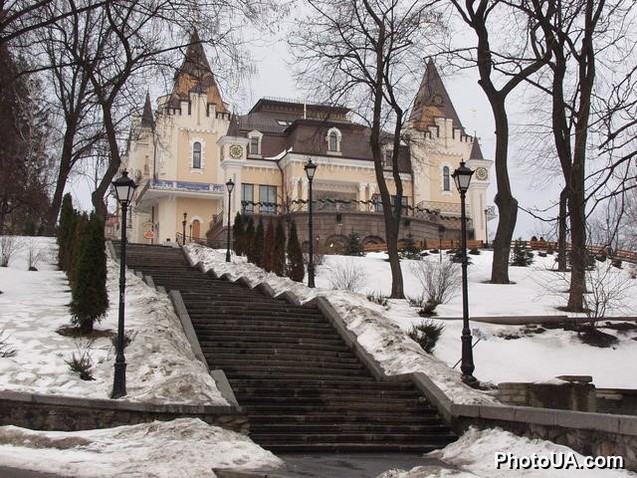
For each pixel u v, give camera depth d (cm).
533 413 989
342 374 1538
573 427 887
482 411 1150
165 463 879
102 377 1276
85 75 3322
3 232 4191
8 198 3781
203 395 1202
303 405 1326
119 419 1116
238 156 5444
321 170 5644
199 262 2780
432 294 2403
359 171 5753
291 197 5459
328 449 1140
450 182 6194
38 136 3972
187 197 5672
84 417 1116
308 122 5769
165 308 1741
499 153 2730
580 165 1666
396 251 2589
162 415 1124
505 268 2814
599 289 2327
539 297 2444
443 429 1255
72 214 2603
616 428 795
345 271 2844
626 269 3188
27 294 1919
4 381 1206
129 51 2544
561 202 1493
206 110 5812
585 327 1950
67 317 1638
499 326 1969
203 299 2003
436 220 5688
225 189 5478
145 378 1270
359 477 848
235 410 1158
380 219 5081
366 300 2106
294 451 1125
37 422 1115
